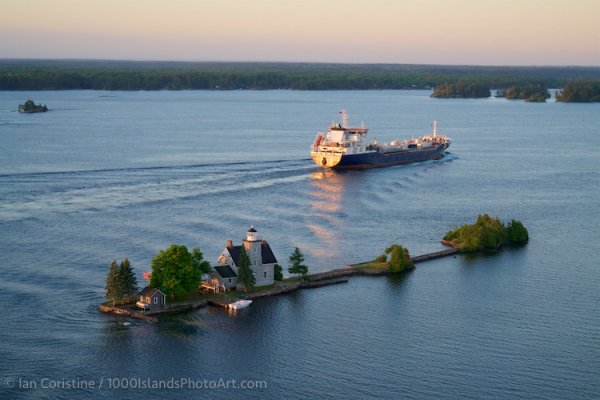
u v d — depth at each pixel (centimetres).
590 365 12088
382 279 16200
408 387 11375
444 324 13725
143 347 12419
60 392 10962
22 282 14938
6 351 12025
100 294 14462
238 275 14850
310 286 15512
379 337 13112
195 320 13550
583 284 15988
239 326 13388
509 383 11512
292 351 12500
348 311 14275
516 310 14450
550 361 12225
